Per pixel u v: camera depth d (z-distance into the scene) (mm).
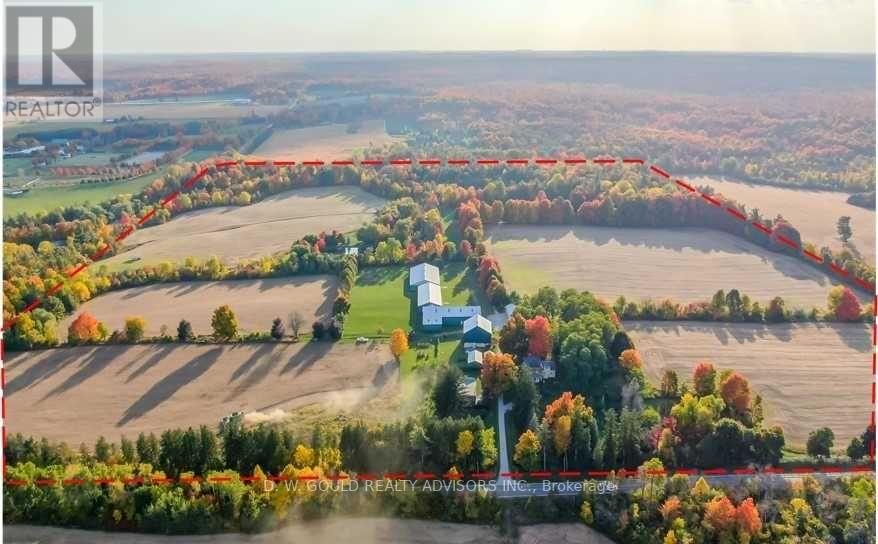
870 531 113438
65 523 121688
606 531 120562
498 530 121438
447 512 123812
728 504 115500
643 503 121938
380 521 122750
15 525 120812
